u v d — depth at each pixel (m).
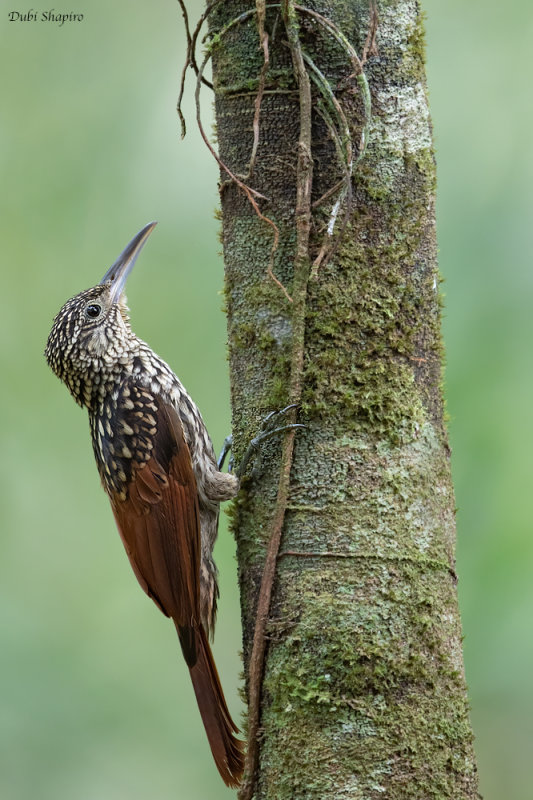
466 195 11.56
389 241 7.11
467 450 10.70
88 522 13.88
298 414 7.04
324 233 7.07
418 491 7.04
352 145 7.05
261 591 6.97
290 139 7.21
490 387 10.73
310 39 7.09
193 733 13.70
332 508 6.93
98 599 13.80
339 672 6.70
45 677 13.38
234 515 7.50
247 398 7.43
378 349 7.05
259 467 7.31
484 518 10.65
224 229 7.62
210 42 7.52
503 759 11.70
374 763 6.60
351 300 7.05
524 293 10.96
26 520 13.66
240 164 7.41
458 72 12.15
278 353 7.27
